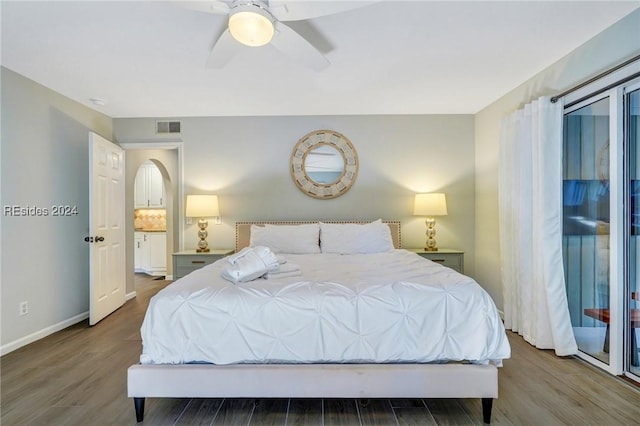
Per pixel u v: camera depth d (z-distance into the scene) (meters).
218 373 1.70
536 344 2.65
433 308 1.74
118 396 1.96
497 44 2.33
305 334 1.72
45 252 3.00
